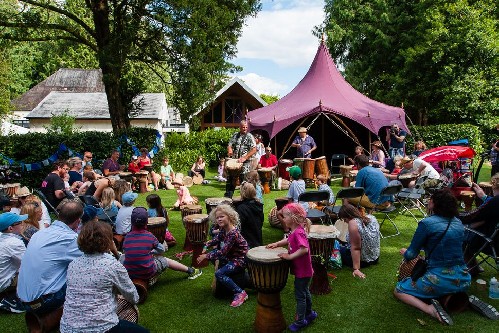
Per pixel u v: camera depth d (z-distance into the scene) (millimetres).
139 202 10078
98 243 2865
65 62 39312
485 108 18797
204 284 4918
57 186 7629
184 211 6332
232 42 14586
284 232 6738
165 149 16219
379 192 6594
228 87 22188
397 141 12375
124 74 15289
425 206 8406
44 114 25859
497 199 4426
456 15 19266
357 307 4203
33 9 15000
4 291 4242
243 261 4367
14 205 6438
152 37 14594
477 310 3982
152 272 4449
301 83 15727
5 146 12453
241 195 4930
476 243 4664
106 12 14320
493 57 18656
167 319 4055
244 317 4070
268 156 11453
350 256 5242
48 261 3531
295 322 3764
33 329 3617
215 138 17625
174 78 14516
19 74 38469
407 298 4051
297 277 3682
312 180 11414
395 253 5824
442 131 17406
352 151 17312
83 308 2754
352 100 14297
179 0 12602
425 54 19891
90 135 13258
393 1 24109
